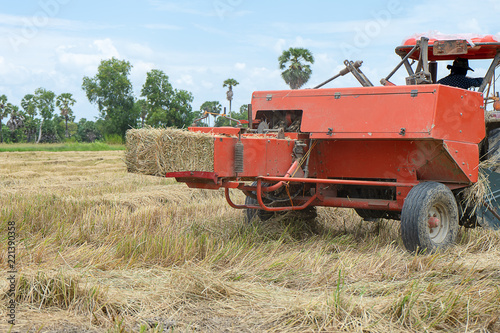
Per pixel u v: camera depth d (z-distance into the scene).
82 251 4.78
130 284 3.83
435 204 5.43
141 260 4.57
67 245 5.22
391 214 6.41
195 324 3.14
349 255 5.08
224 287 3.68
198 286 3.69
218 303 3.50
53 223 6.04
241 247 4.94
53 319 3.15
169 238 5.04
